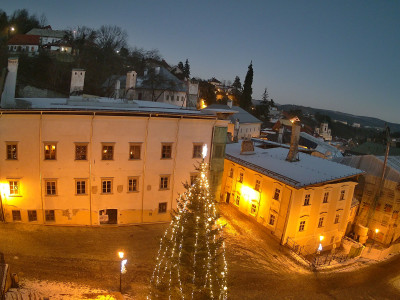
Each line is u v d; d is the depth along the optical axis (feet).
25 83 204.74
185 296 47.60
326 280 93.20
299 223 105.81
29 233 86.12
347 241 122.11
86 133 90.38
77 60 253.24
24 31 320.91
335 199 114.83
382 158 149.59
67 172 90.68
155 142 97.96
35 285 65.31
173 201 104.12
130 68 308.19
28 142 86.33
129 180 97.40
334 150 215.10
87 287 68.08
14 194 88.02
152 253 85.51
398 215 137.49
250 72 371.15
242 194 122.52
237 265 88.53
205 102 358.23
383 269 111.86
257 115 435.94
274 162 121.49
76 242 85.97
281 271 90.43
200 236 48.44
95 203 94.79
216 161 107.96
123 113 91.97
